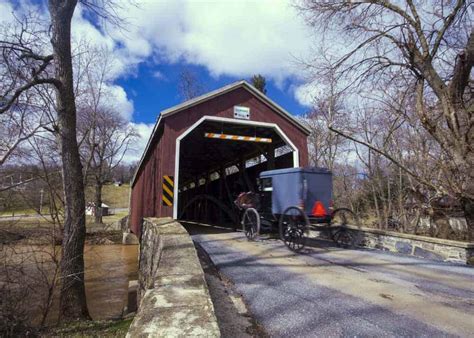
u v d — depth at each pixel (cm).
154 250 540
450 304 315
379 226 1180
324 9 841
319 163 1797
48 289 539
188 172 1881
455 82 729
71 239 584
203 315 171
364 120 1167
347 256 564
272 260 522
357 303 315
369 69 839
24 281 520
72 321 548
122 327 512
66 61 639
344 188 1603
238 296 340
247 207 766
